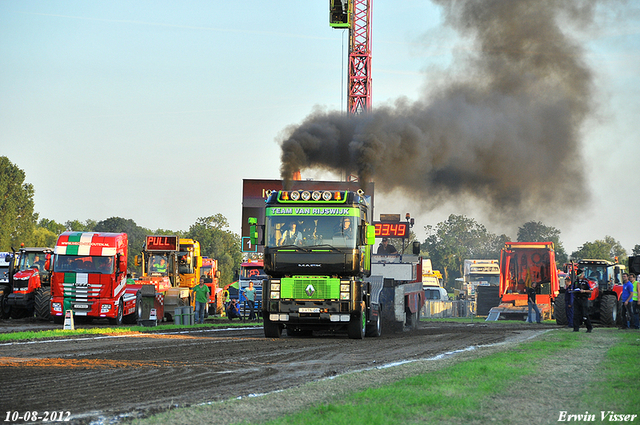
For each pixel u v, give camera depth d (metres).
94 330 22.83
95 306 29.17
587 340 19.41
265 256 21.23
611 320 30.05
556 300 32.75
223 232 153.62
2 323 28.95
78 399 9.32
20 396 9.52
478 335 23.06
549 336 21.28
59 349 16.36
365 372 11.91
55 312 29.27
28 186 119.38
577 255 151.75
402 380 10.60
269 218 21.38
